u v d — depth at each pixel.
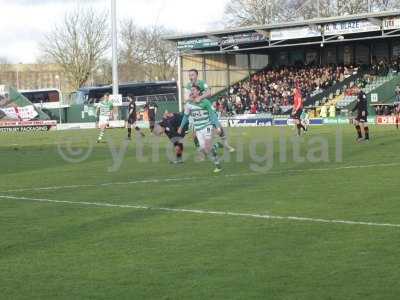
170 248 9.33
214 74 65.62
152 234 10.27
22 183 17.52
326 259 8.52
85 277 7.99
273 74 64.19
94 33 92.75
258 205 12.73
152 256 8.90
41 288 7.60
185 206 12.85
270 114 55.88
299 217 11.37
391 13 51.41
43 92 77.81
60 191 15.65
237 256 8.78
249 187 15.41
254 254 8.87
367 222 10.78
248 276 7.86
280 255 8.78
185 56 64.12
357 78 57.75
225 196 14.05
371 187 14.88
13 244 9.77
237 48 61.31
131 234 10.30
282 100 57.94
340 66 62.22
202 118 18.98
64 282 7.80
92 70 94.44
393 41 61.28
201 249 9.22
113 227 10.91
